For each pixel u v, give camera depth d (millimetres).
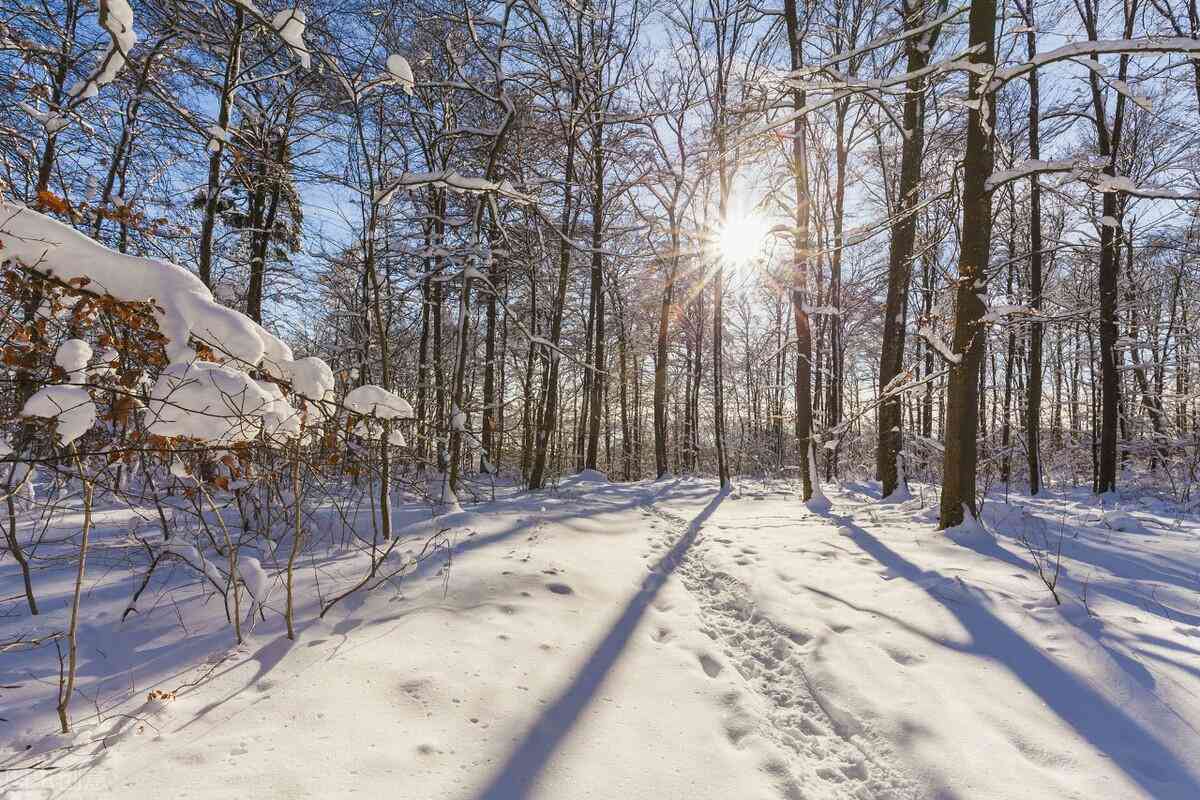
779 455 20188
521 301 18844
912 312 15531
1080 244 6176
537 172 12070
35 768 2270
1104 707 2924
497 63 6895
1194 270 16703
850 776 2607
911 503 8398
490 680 3145
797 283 10344
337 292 11977
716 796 2363
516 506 8531
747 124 9117
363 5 8438
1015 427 16234
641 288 21078
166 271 2996
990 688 3145
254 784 2223
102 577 4379
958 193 7301
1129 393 16625
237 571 3676
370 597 4219
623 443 24953
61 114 4930
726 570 5520
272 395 3086
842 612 4273
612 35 13094
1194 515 8562
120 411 2982
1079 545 5910
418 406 12539
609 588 4891
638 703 3057
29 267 2781
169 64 7043
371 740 2545
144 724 2609
